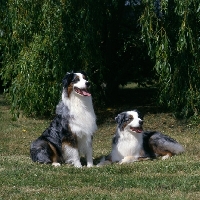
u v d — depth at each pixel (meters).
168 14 14.02
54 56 13.96
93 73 15.68
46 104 14.67
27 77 14.11
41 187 7.96
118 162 9.98
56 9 13.48
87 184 8.06
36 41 13.93
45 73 14.23
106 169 9.05
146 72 18.09
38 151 9.73
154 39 13.30
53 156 9.73
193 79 13.97
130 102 18.39
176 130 13.80
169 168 9.01
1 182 8.20
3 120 15.70
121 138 10.04
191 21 13.41
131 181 8.12
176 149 10.44
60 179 8.38
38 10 13.72
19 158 10.45
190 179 8.15
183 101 14.07
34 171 8.93
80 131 9.45
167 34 14.02
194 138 12.66
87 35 14.05
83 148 9.67
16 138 13.08
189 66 13.88
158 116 15.43
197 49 13.61
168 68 13.33
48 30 13.62
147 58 17.41
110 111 16.70
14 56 14.73
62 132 9.58
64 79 9.59
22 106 14.83
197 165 9.27
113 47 17.33
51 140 9.78
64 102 9.63
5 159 10.27
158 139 10.39
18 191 7.71
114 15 16.56
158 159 10.22
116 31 16.92
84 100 9.53
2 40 14.91
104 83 17.27
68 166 9.41
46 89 14.32
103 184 8.00
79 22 14.08
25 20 13.77
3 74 15.67
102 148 11.78
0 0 14.41
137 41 16.62
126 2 16.78
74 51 14.26
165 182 8.01
